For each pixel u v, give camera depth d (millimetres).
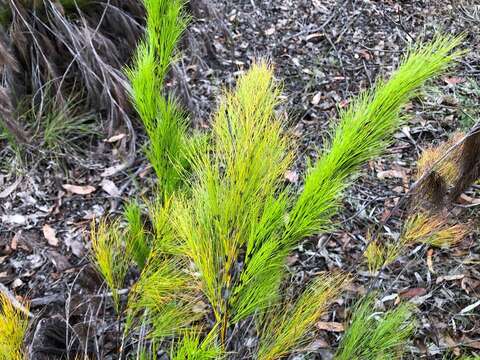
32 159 1178
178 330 519
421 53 397
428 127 1231
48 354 742
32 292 940
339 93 1354
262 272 403
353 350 473
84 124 1248
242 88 381
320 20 1591
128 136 1229
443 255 946
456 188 572
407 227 582
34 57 1242
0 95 1119
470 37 1504
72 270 972
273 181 376
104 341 754
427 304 882
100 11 1315
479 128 493
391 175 1122
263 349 453
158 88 556
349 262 948
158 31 535
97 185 1149
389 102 384
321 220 397
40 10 1224
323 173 380
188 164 565
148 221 772
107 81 1213
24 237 1048
